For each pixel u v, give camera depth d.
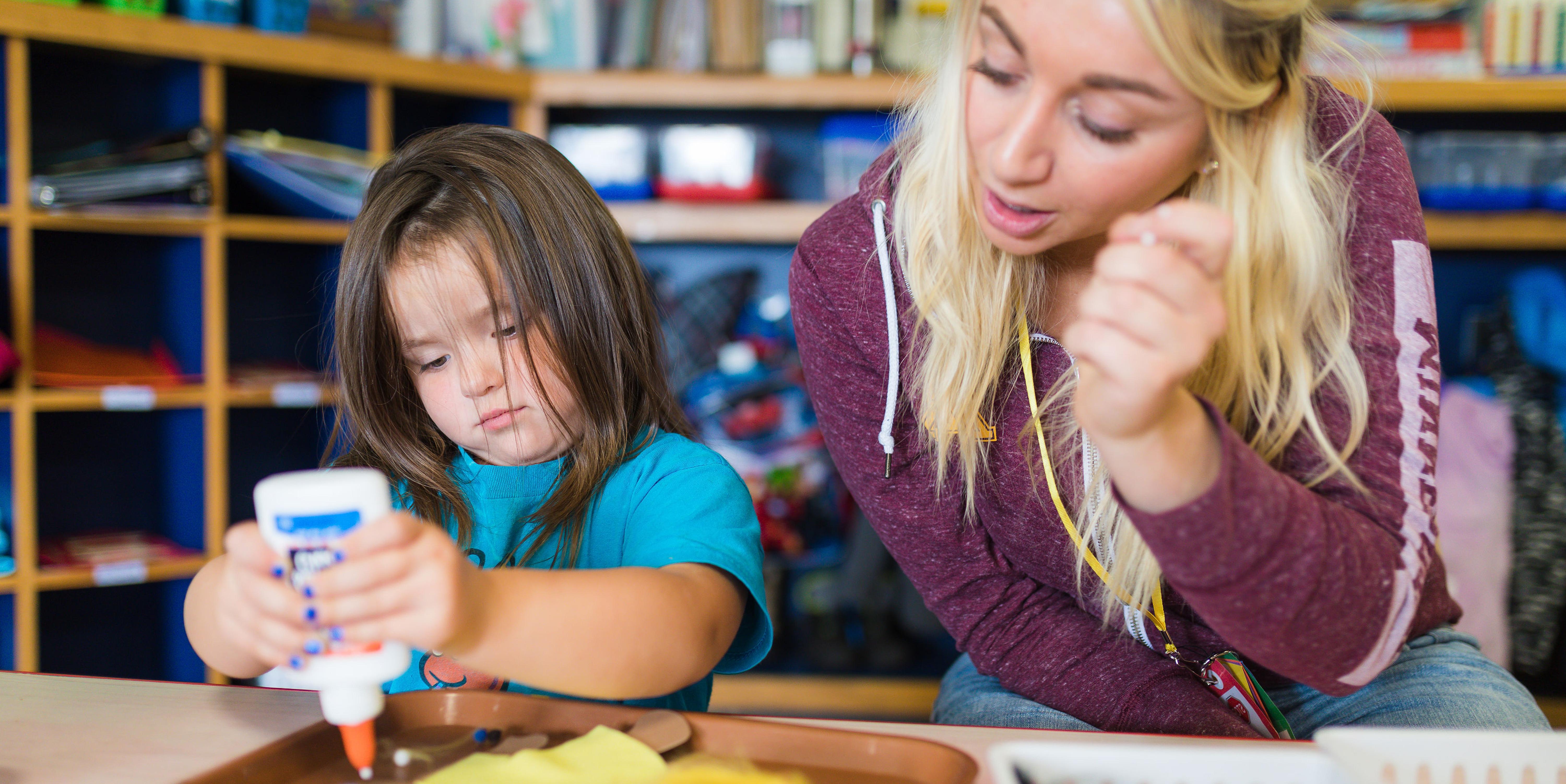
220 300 2.18
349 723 0.57
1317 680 0.72
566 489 0.93
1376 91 0.96
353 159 2.29
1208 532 0.61
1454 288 2.81
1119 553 0.92
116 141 2.22
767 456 2.66
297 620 0.54
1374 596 0.67
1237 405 0.84
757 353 2.71
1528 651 2.41
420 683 0.91
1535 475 2.41
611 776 0.56
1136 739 0.64
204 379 2.24
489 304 0.88
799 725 0.65
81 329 2.31
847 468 1.10
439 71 2.41
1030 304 0.95
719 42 2.59
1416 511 0.76
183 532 2.37
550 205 0.94
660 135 2.63
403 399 0.96
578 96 2.57
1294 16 0.72
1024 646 1.04
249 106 2.47
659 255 2.91
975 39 0.72
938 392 0.95
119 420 2.39
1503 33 2.48
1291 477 0.80
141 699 0.73
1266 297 0.81
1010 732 0.66
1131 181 0.68
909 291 0.98
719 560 0.80
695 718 0.63
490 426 0.90
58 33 1.95
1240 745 0.62
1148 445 0.59
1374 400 0.80
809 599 2.78
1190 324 0.55
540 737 0.62
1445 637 1.00
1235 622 0.66
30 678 0.78
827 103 2.58
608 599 0.67
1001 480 0.99
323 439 2.52
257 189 2.27
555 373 0.91
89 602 2.37
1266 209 0.79
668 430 1.06
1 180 2.01
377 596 0.54
